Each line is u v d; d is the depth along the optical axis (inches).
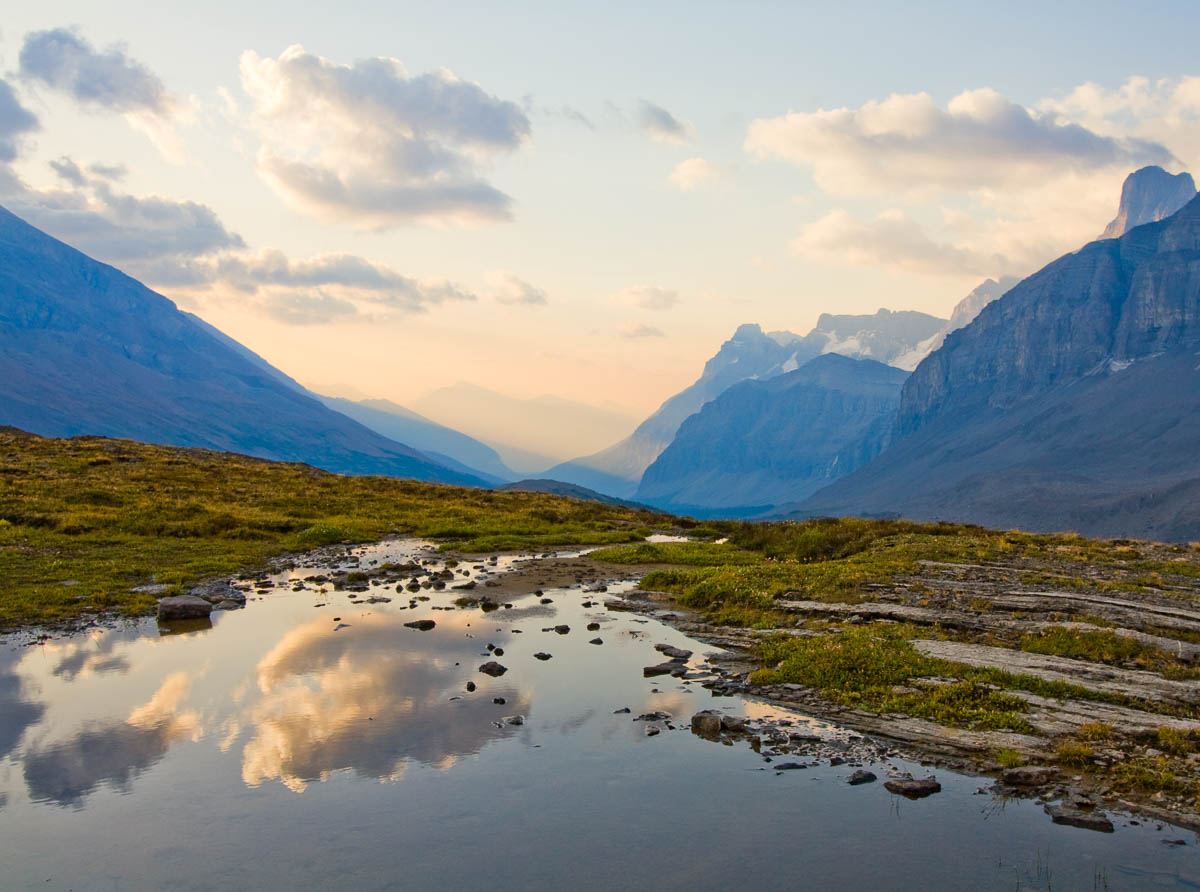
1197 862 445.7
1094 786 540.1
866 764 586.2
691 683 783.7
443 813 504.7
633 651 903.1
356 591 1263.5
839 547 1610.5
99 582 1211.2
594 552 1743.4
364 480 3105.3
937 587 1105.4
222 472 2738.7
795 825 490.6
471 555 1759.4
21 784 544.1
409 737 631.8
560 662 852.6
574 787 543.2
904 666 771.4
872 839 473.4
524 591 1284.4
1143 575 1180.5
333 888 419.5
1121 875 432.1
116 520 1765.5
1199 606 967.0
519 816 500.7
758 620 1024.9
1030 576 1160.2
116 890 418.6
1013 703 677.3
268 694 732.0
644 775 563.2
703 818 499.2
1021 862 446.0
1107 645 813.9
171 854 455.2
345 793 532.1
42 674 786.8
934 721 658.8
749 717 685.3
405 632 976.9
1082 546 1526.8
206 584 1267.2
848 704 707.4
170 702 709.9
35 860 447.5
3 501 1817.2
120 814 502.0
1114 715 648.4
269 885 422.9
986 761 585.0
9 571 1248.8
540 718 677.9
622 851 458.6
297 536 1840.6
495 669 801.6
